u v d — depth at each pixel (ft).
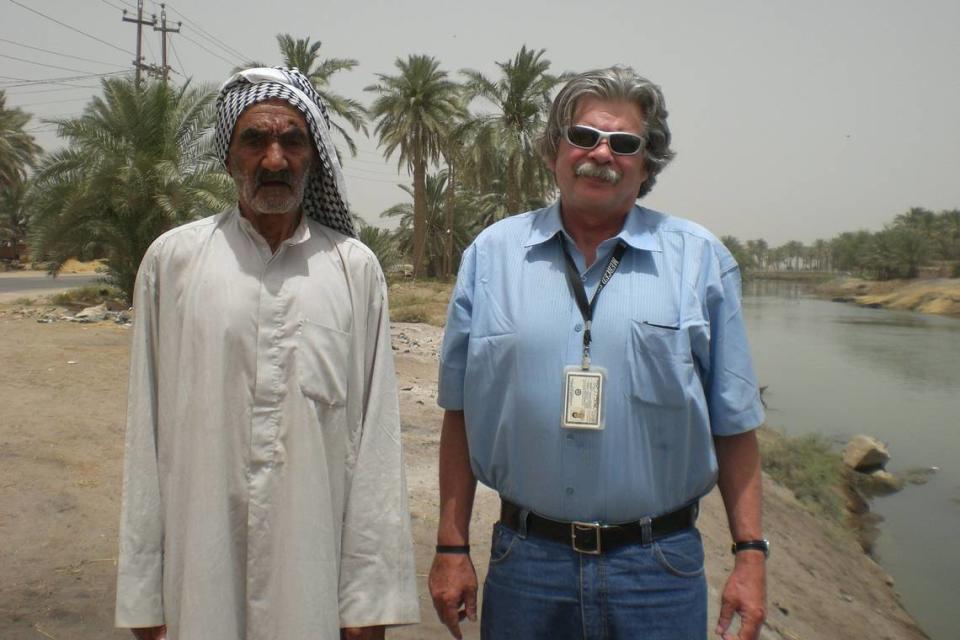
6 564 14.20
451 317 7.90
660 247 7.36
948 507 44.19
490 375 7.47
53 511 16.72
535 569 7.35
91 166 54.44
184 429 6.69
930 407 72.84
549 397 7.18
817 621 22.02
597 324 7.15
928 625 28.30
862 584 30.01
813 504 39.96
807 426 63.82
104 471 19.51
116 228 56.08
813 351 120.16
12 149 141.59
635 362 7.07
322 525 6.76
